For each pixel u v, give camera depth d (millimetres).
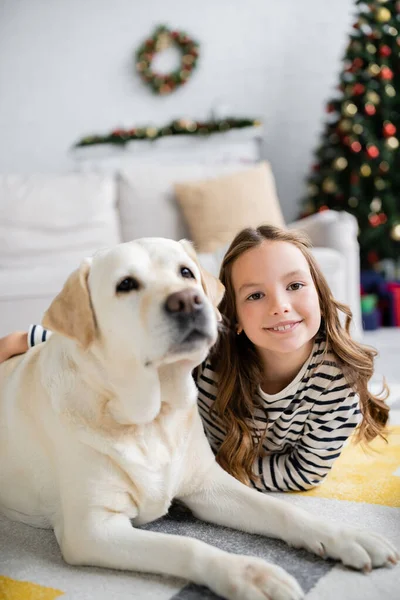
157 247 1306
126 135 5551
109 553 1215
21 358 1592
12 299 3033
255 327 1491
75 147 5684
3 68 5996
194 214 3846
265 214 3852
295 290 1482
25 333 1745
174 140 5574
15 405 1465
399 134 4590
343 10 5793
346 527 1255
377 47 4570
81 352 1311
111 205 3910
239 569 1113
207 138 5574
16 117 6051
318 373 1544
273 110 6016
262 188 3924
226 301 1604
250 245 1527
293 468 1591
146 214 3943
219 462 1604
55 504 1424
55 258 3658
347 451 1878
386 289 4395
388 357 3436
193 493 1429
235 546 1308
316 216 3740
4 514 1571
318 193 4797
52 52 5988
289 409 1554
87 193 3830
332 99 4863
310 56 5906
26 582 1225
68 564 1290
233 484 1417
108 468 1288
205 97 6039
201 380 1670
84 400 1315
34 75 6008
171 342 1174
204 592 1145
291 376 1574
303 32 5891
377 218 4508
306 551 1270
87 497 1277
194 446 1412
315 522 1279
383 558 1186
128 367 1251
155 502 1340
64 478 1310
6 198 3672
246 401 1574
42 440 1405
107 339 1260
